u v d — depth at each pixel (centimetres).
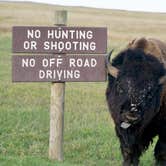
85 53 1788
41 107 2827
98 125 2442
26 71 1775
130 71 1612
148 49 1731
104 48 1789
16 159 1644
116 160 1972
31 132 2248
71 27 1775
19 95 3189
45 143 2120
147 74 1608
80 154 2006
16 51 1762
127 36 9569
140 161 1973
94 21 12419
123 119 1593
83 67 1791
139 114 1580
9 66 4731
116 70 1650
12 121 2422
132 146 1736
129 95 1577
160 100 1689
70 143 2139
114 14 15200
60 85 1806
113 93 1658
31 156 1781
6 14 12225
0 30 9188
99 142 2164
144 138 1781
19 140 2123
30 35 1764
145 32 10694
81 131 2305
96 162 1931
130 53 1662
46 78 1786
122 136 1714
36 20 11388
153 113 1658
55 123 1820
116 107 1634
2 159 1636
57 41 1775
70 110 2767
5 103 2903
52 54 1781
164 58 1772
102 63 1794
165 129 1759
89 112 2753
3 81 3734
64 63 1786
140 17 14712
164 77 1638
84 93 3400
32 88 3481
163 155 1792
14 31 1758
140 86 1588
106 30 1786
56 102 1814
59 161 1789
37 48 1770
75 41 1780
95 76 1795
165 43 1886
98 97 3272
